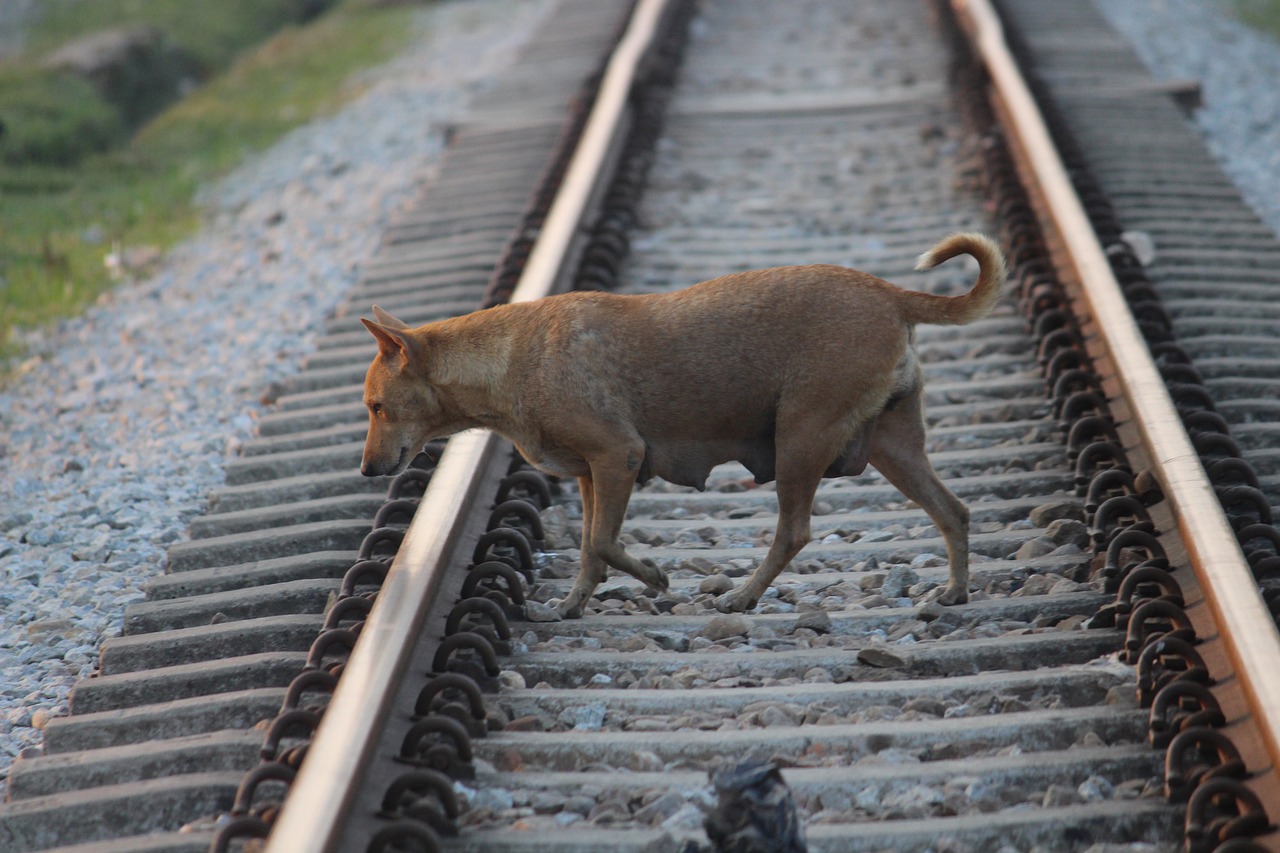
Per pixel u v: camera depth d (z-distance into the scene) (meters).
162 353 18.09
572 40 31.39
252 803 8.52
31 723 10.26
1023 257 17.38
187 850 8.06
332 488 13.38
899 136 23.80
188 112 34.09
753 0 35.84
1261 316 15.81
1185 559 10.31
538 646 10.52
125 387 17.05
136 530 13.28
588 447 10.59
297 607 11.10
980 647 10.06
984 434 13.82
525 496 13.21
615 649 10.51
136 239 23.53
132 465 14.77
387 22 42.34
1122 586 10.20
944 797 8.40
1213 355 14.82
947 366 15.44
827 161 22.84
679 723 9.35
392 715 8.82
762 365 10.43
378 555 11.58
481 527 11.74
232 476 14.09
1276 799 7.75
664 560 12.03
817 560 11.96
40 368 18.11
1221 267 17.34
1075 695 9.49
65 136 30.22
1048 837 8.03
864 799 8.41
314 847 7.15
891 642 10.48
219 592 11.63
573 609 11.01
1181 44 30.16
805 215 20.38
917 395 10.74
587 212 19.08
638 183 21.31
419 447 11.27
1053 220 17.41
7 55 41.06
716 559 11.98
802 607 11.12
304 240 21.83
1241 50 30.27
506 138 24.52
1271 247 18.03
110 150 30.95
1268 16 34.81
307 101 32.94
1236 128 24.17
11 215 24.97
